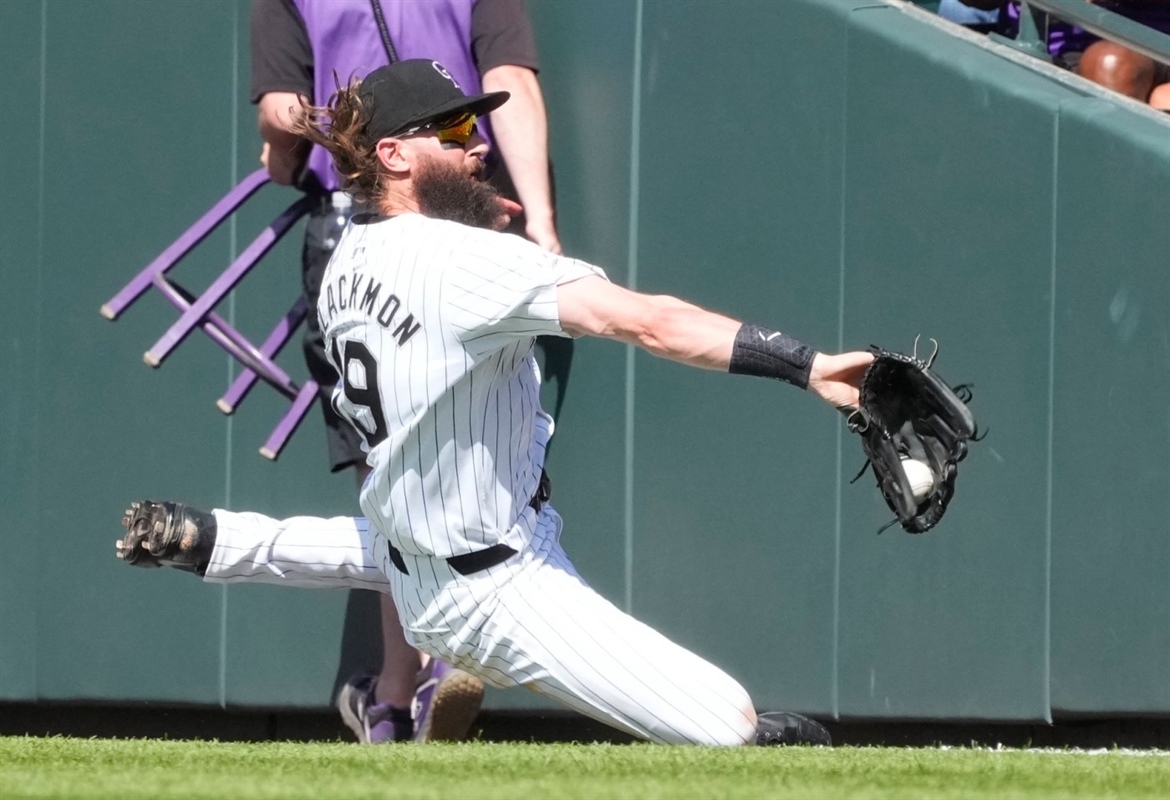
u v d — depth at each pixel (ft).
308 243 55.11
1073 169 49.52
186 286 62.08
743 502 54.65
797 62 54.24
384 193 40.55
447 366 37.47
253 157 61.72
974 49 52.65
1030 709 49.93
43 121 64.39
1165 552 47.83
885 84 52.70
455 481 38.14
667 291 56.24
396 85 40.32
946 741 53.47
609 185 57.26
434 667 50.85
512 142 55.01
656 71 56.54
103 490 63.21
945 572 51.37
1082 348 49.29
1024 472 50.14
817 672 53.42
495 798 24.38
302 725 63.21
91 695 63.26
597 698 38.96
